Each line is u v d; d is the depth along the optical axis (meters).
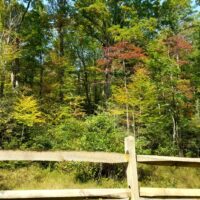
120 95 22.02
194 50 26.11
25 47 31.00
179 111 23.45
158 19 34.09
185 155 23.36
